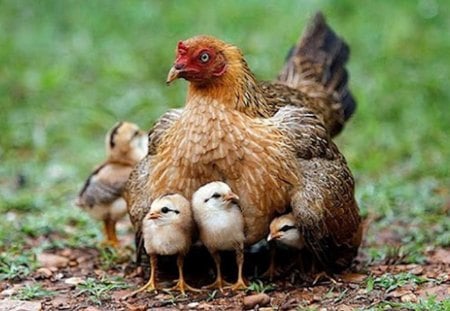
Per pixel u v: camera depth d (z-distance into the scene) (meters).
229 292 9.36
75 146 15.12
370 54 17.50
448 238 10.98
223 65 9.25
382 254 10.51
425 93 16.31
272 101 10.07
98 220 11.40
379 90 16.27
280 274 9.77
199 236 9.36
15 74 17.02
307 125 9.55
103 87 16.73
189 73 9.16
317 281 9.59
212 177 9.22
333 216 9.34
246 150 9.13
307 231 9.22
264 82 10.76
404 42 17.70
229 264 9.93
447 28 18.20
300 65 11.86
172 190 9.33
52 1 19.53
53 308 9.25
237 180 9.17
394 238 11.40
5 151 14.96
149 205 9.41
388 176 13.82
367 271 9.95
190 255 9.91
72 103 16.20
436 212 12.28
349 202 9.57
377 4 19.11
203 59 9.18
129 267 10.41
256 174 9.14
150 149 9.78
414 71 16.92
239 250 9.33
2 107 16.09
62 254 10.94
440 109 15.91
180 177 9.26
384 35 17.86
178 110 9.91
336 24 18.55
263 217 9.28
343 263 9.81
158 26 18.81
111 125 15.79
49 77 16.70
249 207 9.22
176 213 9.16
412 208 12.33
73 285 9.90
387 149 14.80
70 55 17.89
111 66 17.31
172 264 9.88
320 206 9.21
